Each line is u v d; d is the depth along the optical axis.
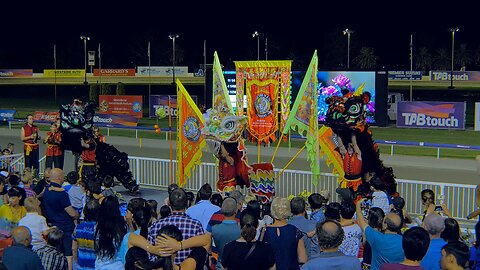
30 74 84.38
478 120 33.91
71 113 16.02
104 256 6.73
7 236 7.99
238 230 7.09
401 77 75.56
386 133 33.34
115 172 16.70
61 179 9.62
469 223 13.73
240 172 13.06
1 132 34.91
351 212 7.26
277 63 13.96
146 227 6.65
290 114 13.48
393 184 12.03
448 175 21.12
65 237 9.41
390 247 6.34
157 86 71.38
